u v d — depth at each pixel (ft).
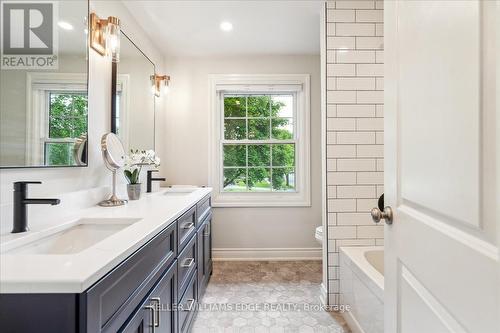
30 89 3.52
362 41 6.50
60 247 3.50
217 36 8.14
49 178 3.89
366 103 6.55
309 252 9.68
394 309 2.82
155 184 8.22
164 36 8.07
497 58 1.46
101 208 4.61
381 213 3.00
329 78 6.52
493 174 1.49
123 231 3.11
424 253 2.23
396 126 2.79
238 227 9.70
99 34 5.09
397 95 2.76
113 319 2.35
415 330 2.39
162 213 4.16
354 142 6.58
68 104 4.18
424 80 2.20
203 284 6.94
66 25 4.13
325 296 6.55
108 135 5.08
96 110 5.07
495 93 1.48
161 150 9.18
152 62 8.16
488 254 1.51
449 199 1.87
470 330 1.66
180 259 4.53
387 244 2.99
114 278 2.36
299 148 9.87
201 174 9.67
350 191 6.59
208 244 7.75
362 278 5.17
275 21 7.32
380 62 6.53
